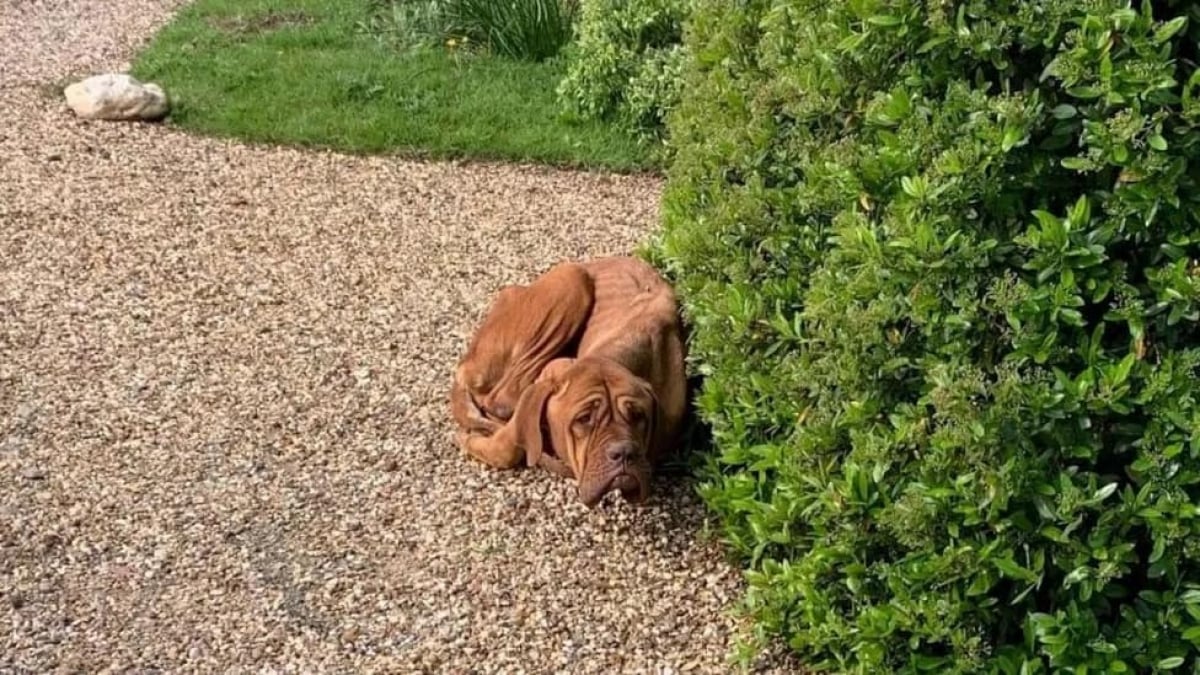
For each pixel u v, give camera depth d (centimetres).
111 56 757
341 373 429
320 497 374
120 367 430
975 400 288
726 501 343
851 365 304
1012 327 285
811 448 318
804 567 317
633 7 614
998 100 282
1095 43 274
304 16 828
